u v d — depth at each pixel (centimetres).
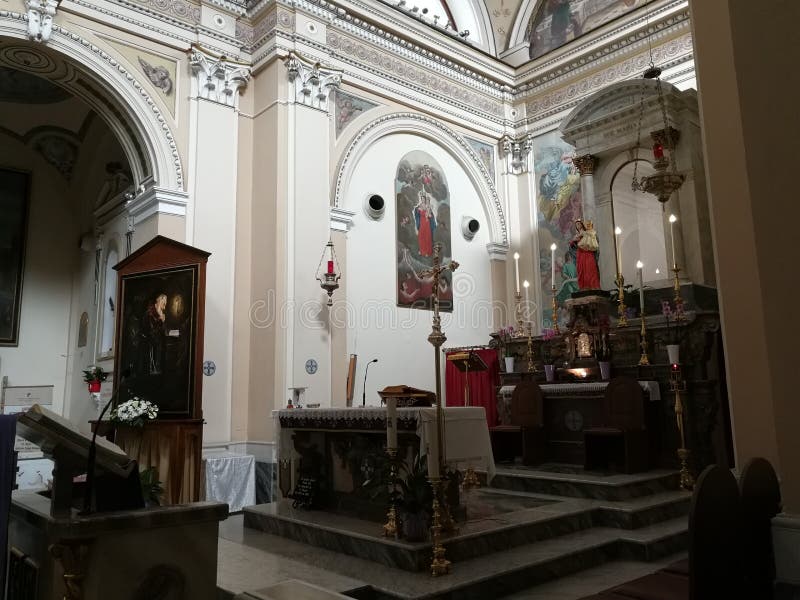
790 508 326
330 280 914
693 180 1012
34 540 292
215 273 897
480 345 1206
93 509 266
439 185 1195
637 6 1174
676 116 1028
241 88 973
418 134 1169
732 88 379
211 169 917
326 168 966
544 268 1262
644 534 570
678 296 802
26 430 269
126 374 275
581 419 817
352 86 1059
